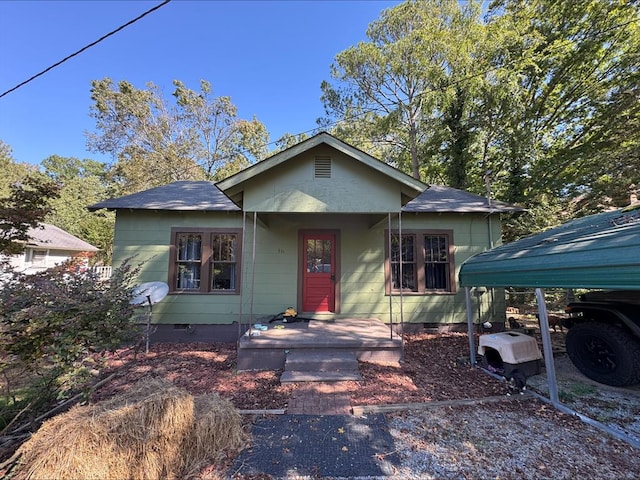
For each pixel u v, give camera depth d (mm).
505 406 3605
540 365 4914
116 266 7145
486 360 4906
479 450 2711
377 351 5277
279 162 5035
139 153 21000
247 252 7418
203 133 23969
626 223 3377
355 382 4387
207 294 7254
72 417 2482
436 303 7527
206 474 2463
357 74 16281
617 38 11555
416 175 15945
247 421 3291
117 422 2352
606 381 4250
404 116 16406
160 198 7750
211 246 7383
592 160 11062
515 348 4457
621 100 10836
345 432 3053
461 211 7371
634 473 2365
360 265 7547
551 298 9875
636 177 9086
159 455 2426
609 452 2660
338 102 17172
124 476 2303
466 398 3842
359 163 5273
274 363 5109
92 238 20734
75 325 3148
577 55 12172
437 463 2543
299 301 7398
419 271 7562
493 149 13961
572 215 10672
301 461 2598
